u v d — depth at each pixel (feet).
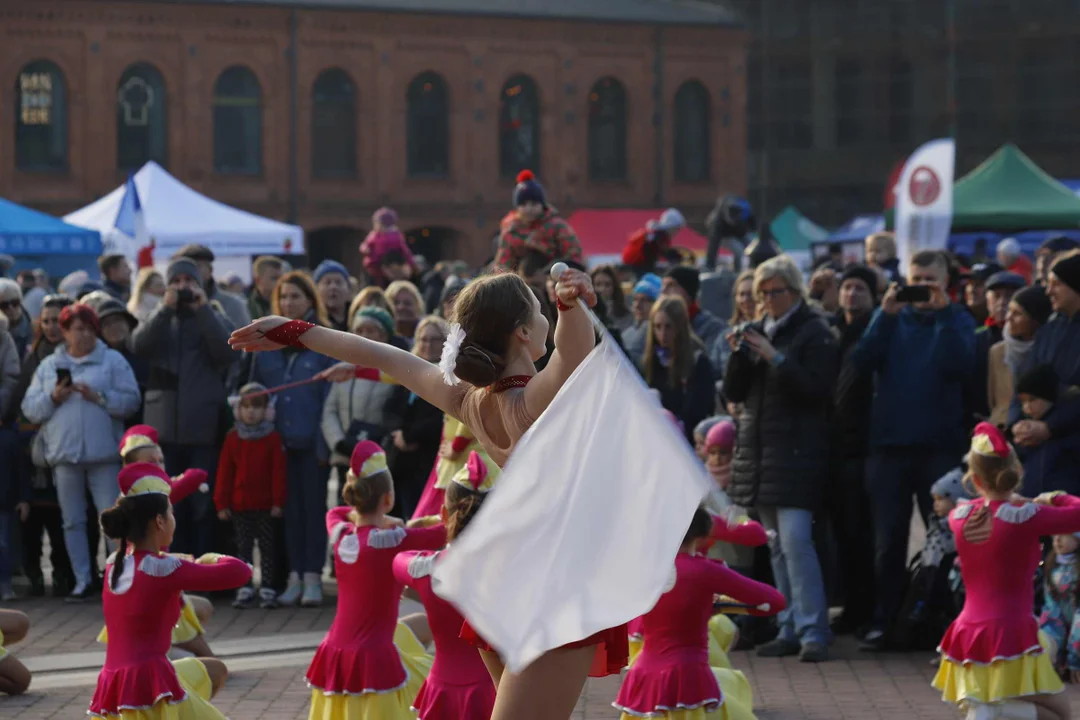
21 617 30.42
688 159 195.62
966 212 87.97
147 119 169.89
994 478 26.35
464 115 183.62
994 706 26.17
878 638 34.76
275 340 15.40
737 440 35.06
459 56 183.21
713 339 45.42
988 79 218.18
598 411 13.26
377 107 179.63
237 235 95.14
